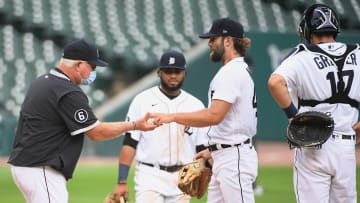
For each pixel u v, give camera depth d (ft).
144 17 211.41
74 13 207.92
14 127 159.12
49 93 48.21
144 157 58.90
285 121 151.64
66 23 203.92
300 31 51.16
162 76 58.85
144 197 58.34
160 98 59.26
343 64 48.88
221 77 51.24
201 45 164.96
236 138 51.88
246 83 51.62
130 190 109.09
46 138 48.16
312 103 49.19
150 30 206.49
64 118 48.16
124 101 165.78
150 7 214.90
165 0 217.97
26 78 185.26
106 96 188.65
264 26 216.33
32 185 48.11
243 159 51.88
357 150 176.76
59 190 48.55
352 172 49.29
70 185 118.52
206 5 219.00
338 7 220.43
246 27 214.28
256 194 108.78
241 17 217.77
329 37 49.96
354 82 49.06
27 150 48.19
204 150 55.16
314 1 222.07
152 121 50.52
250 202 52.13
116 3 213.87
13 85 182.70
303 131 48.29
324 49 49.03
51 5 208.23
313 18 49.83
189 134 59.16
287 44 149.89
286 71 48.62
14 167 48.85
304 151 49.14
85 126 48.21
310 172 48.96
